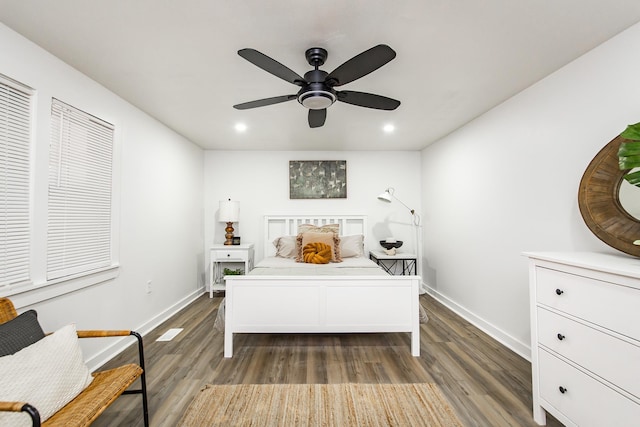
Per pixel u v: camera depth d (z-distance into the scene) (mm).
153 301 3158
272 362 2385
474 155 3215
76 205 2162
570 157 2051
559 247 2139
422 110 2953
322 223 4652
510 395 1933
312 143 4285
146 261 3031
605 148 1738
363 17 1576
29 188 1808
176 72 2184
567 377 1475
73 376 1352
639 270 1175
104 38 1766
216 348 2639
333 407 1814
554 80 2180
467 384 2059
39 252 1855
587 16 1571
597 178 1736
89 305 2262
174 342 2762
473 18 1586
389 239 4426
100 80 2309
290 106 2865
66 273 2059
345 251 3955
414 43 1820
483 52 1923
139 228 2914
